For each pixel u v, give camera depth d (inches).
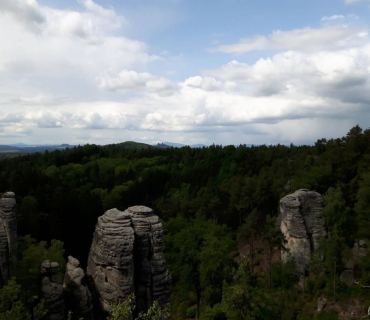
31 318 1102.4
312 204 2527.1
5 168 4901.6
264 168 4562.0
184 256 2231.8
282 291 2303.2
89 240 3393.2
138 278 1298.0
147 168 6599.4
